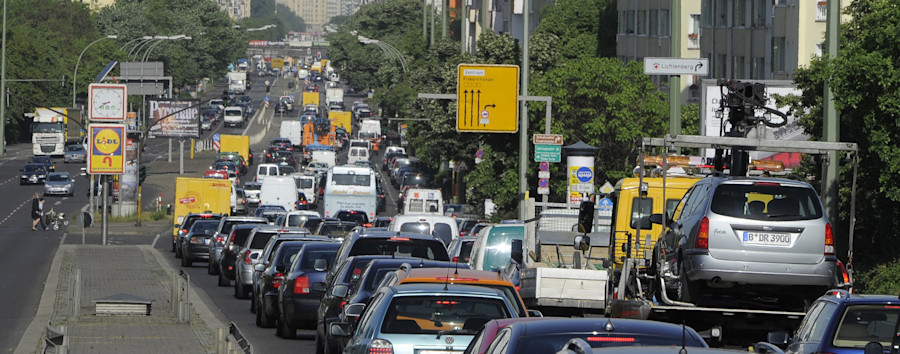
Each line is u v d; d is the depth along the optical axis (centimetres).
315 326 7144
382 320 3978
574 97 15250
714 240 4791
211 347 6600
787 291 4850
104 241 17425
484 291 4069
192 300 9562
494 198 16925
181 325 7844
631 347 2342
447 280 4109
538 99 13288
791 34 15700
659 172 7100
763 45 17112
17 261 14275
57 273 12325
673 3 9825
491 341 3262
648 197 7056
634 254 5791
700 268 4800
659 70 9375
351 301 5347
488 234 8444
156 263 14050
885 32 7488
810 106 9356
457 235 11144
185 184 18688
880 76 7362
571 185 11650
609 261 6575
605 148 15225
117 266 13400
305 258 7288
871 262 8294
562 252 8406
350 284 5866
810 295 4859
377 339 3922
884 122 7644
